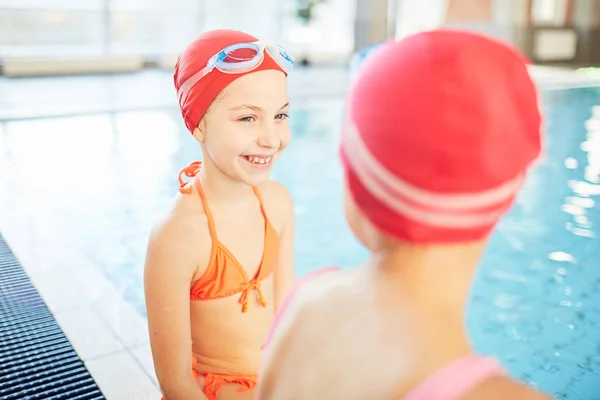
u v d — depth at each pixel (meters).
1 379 2.55
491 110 0.71
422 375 0.74
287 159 7.51
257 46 1.53
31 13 16.66
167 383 1.67
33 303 3.31
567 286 4.10
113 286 3.58
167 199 5.68
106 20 16.66
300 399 0.86
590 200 5.88
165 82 13.58
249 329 1.73
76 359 2.73
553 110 10.41
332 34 20.02
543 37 17.59
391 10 16.53
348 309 0.85
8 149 7.30
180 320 1.64
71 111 9.48
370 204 0.77
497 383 0.71
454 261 0.77
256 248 1.73
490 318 3.69
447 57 0.73
